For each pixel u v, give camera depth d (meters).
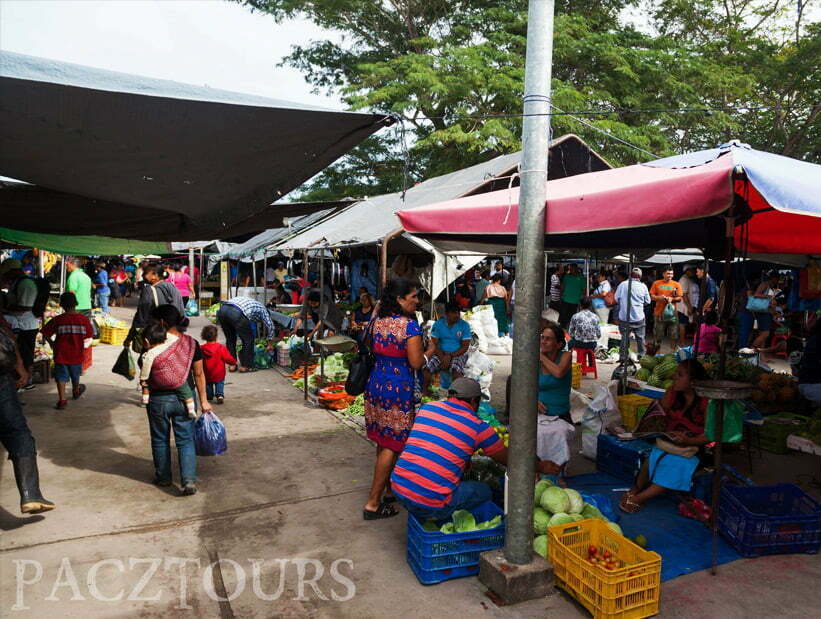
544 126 3.46
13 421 4.18
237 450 6.16
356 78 24.38
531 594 3.46
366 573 3.73
